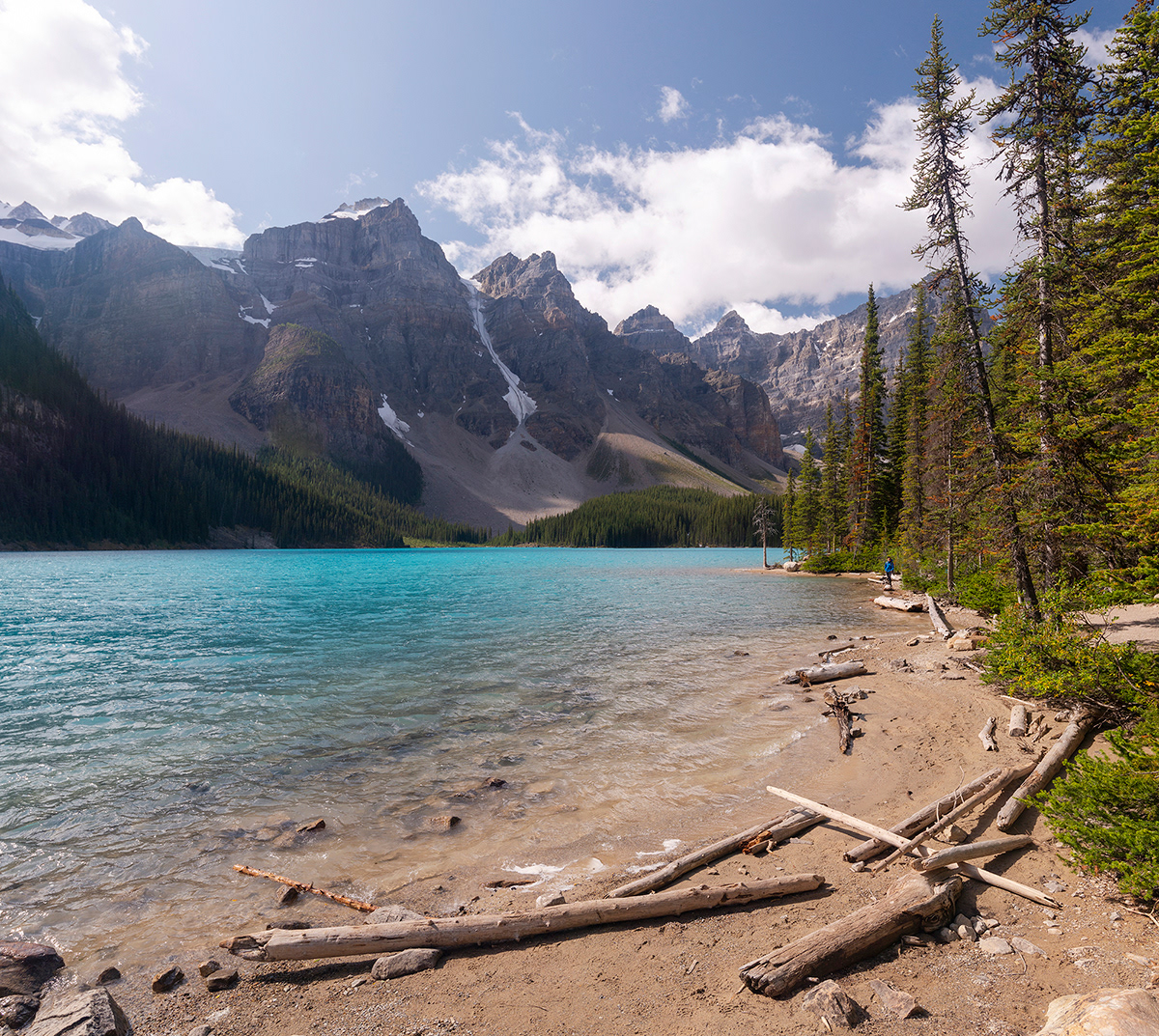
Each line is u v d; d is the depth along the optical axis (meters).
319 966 5.36
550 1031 4.42
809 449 81.50
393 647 21.75
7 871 7.11
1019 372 18.19
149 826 8.29
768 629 26.45
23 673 17.66
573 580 57.81
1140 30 14.23
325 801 9.11
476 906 6.27
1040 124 15.22
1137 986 4.34
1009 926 5.46
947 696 14.05
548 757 10.96
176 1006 4.85
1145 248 13.21
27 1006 4.80
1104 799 6.33
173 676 17.28
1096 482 14.30
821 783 9.49
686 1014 4.52
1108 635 15.00
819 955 4.90
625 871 6.96
